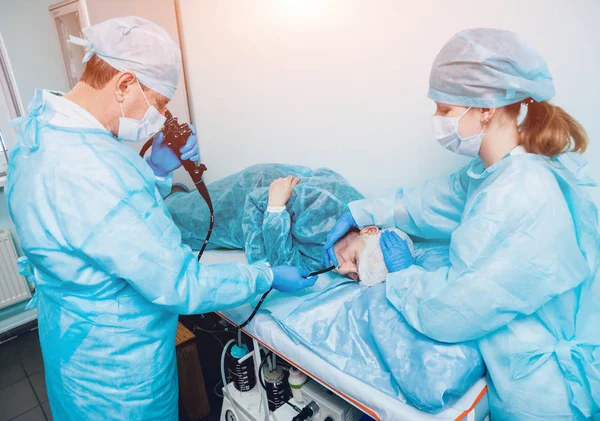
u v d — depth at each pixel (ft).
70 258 2.69
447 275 2.92
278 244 4.31
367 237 4.08
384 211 4.15
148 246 2.66
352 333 3.37
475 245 2.66
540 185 2.60
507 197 2.64
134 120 3.00
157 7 6.65
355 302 3.63
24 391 6.08
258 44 5.96
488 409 2.99
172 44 3.01
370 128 5.04
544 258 2.54
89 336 2.89
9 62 7.18
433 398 2.56
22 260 3.37
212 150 7.54
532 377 2.69
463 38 2.72
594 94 3.49
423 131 4.58
